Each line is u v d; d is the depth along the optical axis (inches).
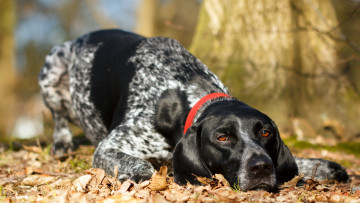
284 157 145.4
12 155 230.4
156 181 132.7
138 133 168.1
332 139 309.9
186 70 176.4
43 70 235.0
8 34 655.8
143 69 179.6
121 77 186.4
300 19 315.0
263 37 310.2
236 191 130.3
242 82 307.9
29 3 860.0
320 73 316.5
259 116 140.0
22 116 768.9
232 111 141.4
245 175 130.0
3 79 661.9
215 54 313.6
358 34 407.5
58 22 966.4
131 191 132.0
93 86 202.5
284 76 309.7
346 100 317.7
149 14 642.8
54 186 151.4
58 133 233.6
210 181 136.5
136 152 167.9
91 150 236.8
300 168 178.2
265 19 310.3
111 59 197.6
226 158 135.9
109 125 199.2
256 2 310.2
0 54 655.1
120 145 167.0
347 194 140.7
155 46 187.0
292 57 313.9
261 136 138.8
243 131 136.3
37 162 202.8
